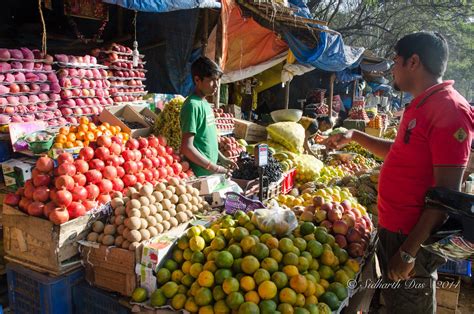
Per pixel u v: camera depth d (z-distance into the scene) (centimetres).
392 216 225
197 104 326
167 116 407
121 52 493
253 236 234
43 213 234
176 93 585
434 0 2162
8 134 347
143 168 303
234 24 684
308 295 217
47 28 578
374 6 2108
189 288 219
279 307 208
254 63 777
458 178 186
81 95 427
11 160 339
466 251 182
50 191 239
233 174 376
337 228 267
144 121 433
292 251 229
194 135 325
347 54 852
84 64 431
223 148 495
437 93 199
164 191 268
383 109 2125
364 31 2541
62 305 233
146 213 242
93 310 238
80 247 237
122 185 274
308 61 691
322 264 241
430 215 190
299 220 281
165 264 227
